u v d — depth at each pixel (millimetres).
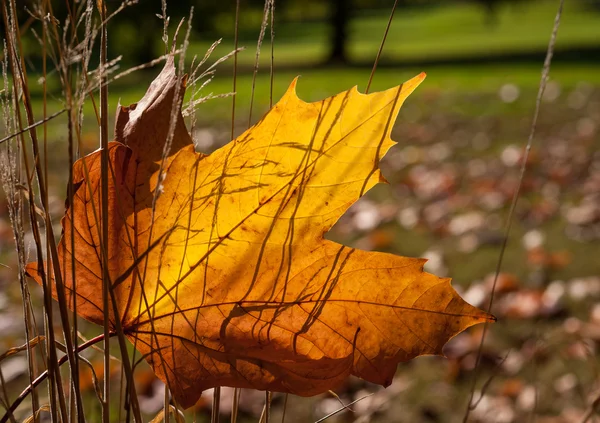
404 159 2354
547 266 1420
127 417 350
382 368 365
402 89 338
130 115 362
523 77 4152
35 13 337
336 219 353
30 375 391
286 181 350
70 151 331
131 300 364
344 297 361
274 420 943
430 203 1876
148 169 352
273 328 365
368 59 6652
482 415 954
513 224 1674
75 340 363
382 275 356
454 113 3080
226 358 359
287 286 360
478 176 2109
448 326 360
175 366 365
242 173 349
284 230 354
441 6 18953
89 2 334
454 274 1412
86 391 877
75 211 354
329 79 4605
